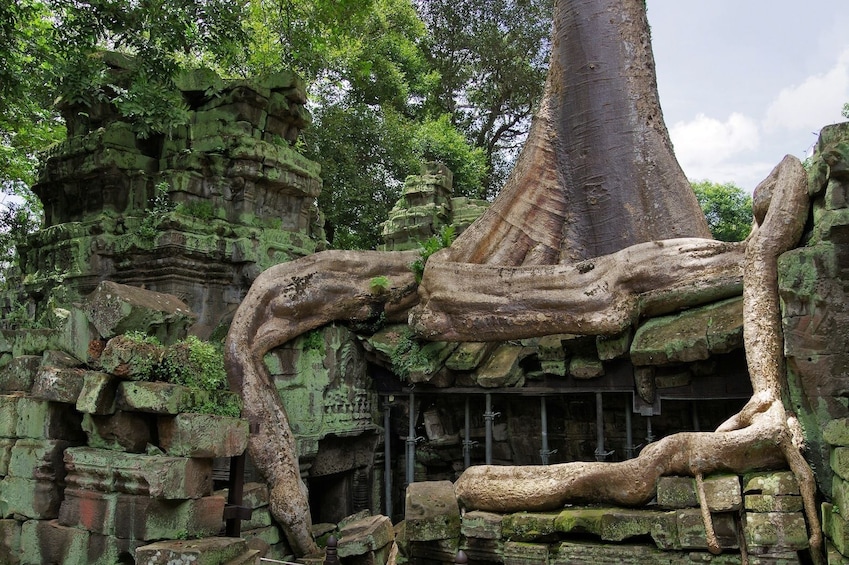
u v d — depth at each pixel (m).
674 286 9.20
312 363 10.39
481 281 10.14
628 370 9.52
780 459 6.18
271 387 9.66
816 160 7.09
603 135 12.10
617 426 10.20
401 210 19.03
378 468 11.62
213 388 6.83
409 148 24.84
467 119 32.88
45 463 6.63
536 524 6.71
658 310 9.34
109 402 6.34
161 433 6.33
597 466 6.86
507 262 11.72
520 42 30.92
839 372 6.57
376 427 11.43
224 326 10.80
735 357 8.68
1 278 19.86
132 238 11.06
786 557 5.71
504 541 6.87
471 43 30.89
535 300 9.72
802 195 7.69
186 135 12.33
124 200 11.89
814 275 6.73
